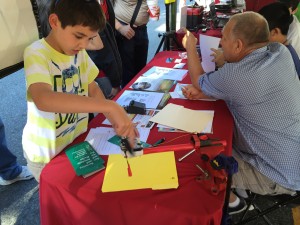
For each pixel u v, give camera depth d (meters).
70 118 1.04
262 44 1.15
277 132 1.12
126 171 0.88
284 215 1.55
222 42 1.23
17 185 1.84
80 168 0.90
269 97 1.10
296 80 1.18
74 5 0.83
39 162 1.03
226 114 1.22
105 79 1.86
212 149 0.80
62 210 0.89
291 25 1.91
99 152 0.99
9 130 2.44
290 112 1.12
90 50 1.79
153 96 1.39
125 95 1.41
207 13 2.81
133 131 0.89
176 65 1.78
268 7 1.58
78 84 1.10
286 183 1.10
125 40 2.43
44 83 0.86
